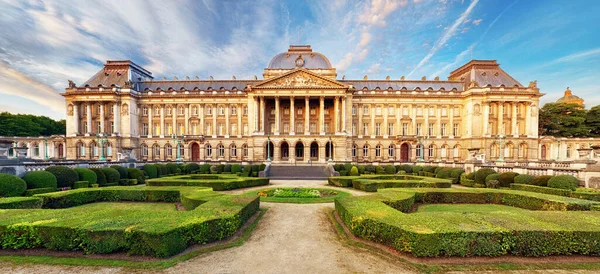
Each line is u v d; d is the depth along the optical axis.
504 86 58.09
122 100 59.25
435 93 61.59
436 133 61.94
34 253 9.34
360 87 64.81
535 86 58.69
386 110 62.06
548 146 62.44
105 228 9.28
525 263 8.95
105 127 59.59
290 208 17.86
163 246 9.08
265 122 61.25
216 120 62.16
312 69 59.31
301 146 62.12
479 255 9.18
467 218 10.74
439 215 11.26
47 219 10.31
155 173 36.69
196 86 64.69
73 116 58.84
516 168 29.31
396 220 10.57
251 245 11.02
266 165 43.16
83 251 9.38
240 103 61.88
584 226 9.69
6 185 17.25
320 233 12.61
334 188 27.73
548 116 73.88
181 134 62.22
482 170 28.28
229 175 32.47
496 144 58.12
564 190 19.12
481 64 63.91
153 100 61.97
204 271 8.59
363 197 15.77
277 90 56.78
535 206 16.62
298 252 10.29
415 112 61.91
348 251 10.31
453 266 8.79
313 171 42.09
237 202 14.45
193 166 45.09
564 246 9.22
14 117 77.50
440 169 36.19
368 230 10.97
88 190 18.67
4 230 9.41
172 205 18.09
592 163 22.05
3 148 20.78
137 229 9.24
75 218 10.52
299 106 62.59
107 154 57.56
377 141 61.59
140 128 62.34
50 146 62.16
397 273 8.54
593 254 9.30
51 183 20.81
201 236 10.45
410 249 9.20
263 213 16.39
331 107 62.19
